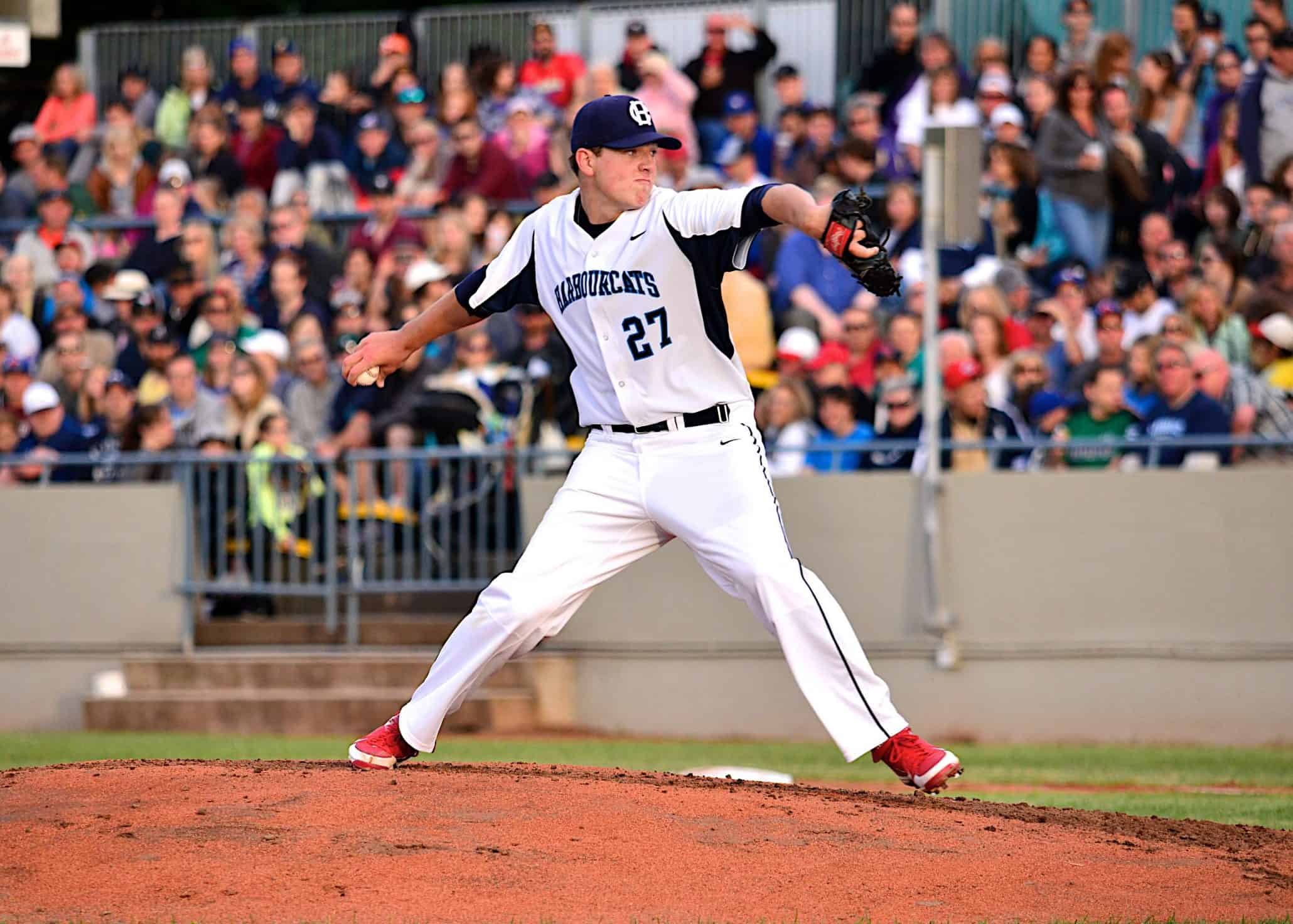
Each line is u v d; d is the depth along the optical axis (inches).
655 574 1796.3
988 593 1704.0
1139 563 1675.7
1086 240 1996.8
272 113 2498.8
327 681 1834.4
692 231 755.4
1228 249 1852.9
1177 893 701.3
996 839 770.2
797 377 1843.0
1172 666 1664.6
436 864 686.5
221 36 2714.1
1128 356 1813.5
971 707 1702.8
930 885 693.9
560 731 1812.3
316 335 2030.0
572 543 807.1
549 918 632.4
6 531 1953.7
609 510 804.6
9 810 761.6
